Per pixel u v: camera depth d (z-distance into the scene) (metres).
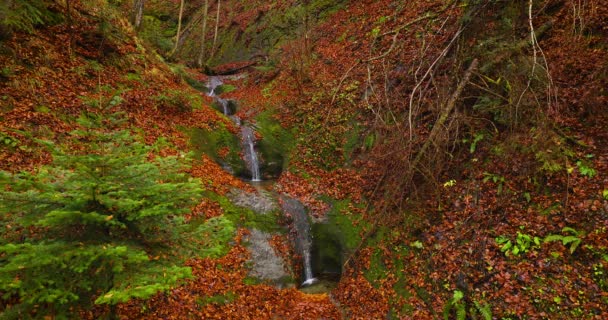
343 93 13.89
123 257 3.66
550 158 6.99
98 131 4.21
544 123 7.16
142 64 13.62
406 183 8.73
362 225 9.84
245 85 20.89
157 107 12.04
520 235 6.69
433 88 9.43
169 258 4.25
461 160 8.70
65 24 11.34
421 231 8.29
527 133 7.62
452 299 6.61
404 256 8.20
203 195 9.58
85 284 3.57
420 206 8.68
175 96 12.91
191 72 23.25
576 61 8.14
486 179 7.89
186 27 35.59
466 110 9.05
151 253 4.15
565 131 7.48
